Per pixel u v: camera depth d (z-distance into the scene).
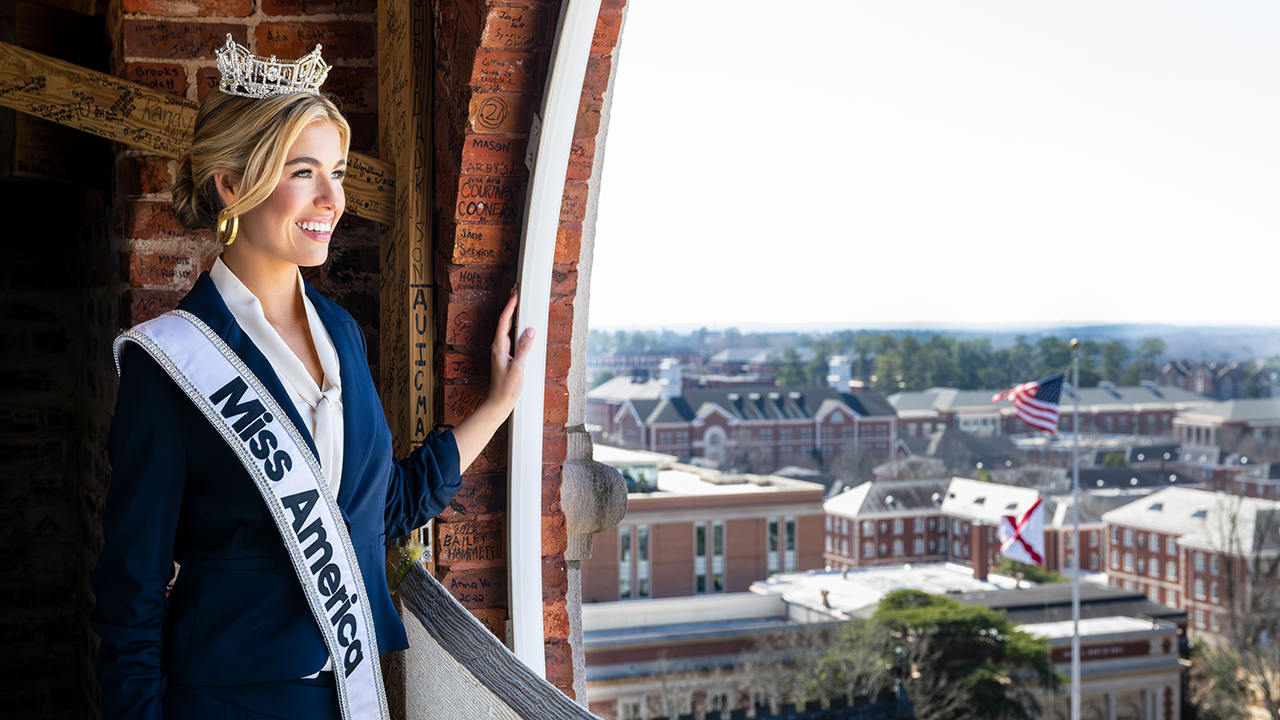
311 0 1.64
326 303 0.97
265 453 0.82
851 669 41.47
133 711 0.77
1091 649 42.06
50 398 2.43
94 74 1.45
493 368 1.34
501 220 1.44
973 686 40.97
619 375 66.75
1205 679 43.94
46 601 2.44
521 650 1.52
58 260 2.42
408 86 1.47
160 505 0.80
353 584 0.87
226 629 0.82
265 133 0.82
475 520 1.54
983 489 56.12
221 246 1.60
